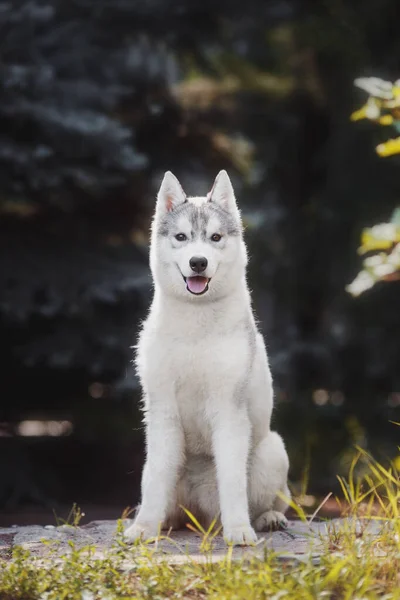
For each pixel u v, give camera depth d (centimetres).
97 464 1481
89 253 1404
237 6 1730
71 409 1575
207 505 742
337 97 2384
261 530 749
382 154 799
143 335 728
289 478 1494
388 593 556
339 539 671
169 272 705
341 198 2241
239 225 735
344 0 2386
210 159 1633
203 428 711
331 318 2331
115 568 604
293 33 2438
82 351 1361
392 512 711
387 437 1714
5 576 584
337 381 2125
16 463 1362
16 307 1315
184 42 1742
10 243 1376
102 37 1572
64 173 1343
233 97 1941
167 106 1575
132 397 1581
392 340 2047
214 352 689
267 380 741
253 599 530
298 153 2484
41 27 1502
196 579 577
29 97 1389
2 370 1439
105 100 1461
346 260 2234
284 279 2373
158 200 739
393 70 2144
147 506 698
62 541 723
